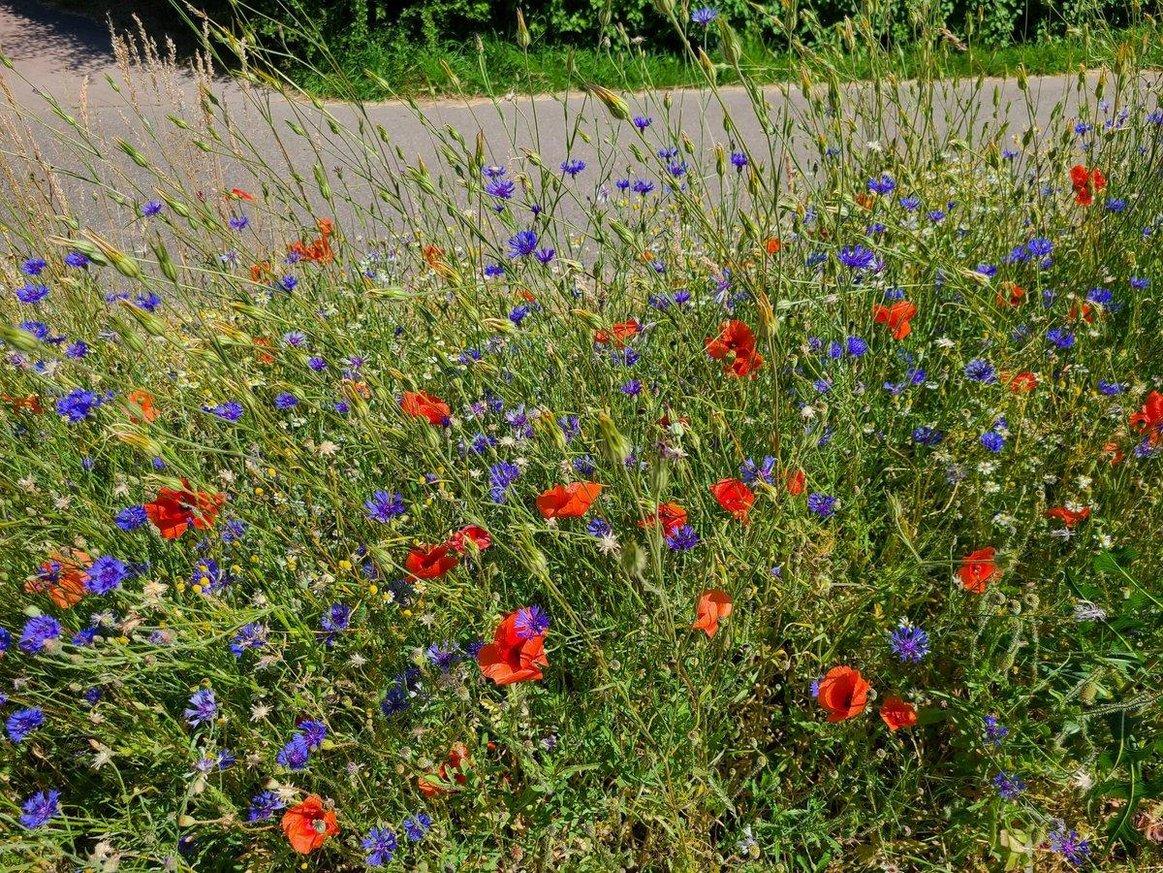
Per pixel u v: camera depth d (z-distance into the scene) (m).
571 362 2.41
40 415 2.51
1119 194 3.39
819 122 3.84
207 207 2.88
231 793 1.95
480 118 8.27
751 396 2.46
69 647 1.92
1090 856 1.86
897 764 2.07
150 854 1.72
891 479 2.54
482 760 1.88
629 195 3.72
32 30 11.49
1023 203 3.28
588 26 9.56
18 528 2.17
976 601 2.03
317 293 3.21
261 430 2.04
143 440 1.79
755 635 2.08
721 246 2.11
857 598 2.10
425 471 2.38
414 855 1.81
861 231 2.74
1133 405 2.51
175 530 1.95
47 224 3.66
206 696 1.81
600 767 1.97
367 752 1.91
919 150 3.29
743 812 2.04
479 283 2.78
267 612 1.87
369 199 5.87
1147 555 2.18
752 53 8.51
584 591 2.17
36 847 1.67
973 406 2.57
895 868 1.77
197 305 2.81
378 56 9.33
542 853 1.83
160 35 11.03
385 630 2.04
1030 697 1.83
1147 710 1.75
